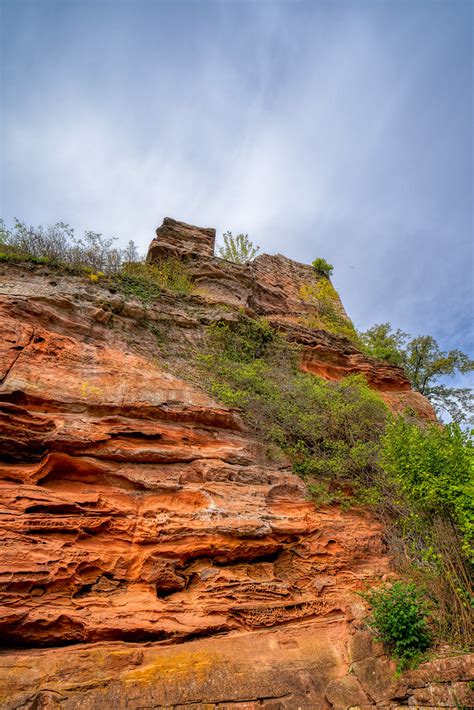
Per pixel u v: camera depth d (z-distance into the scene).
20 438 6.45
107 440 6.92
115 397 7.66
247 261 18.55
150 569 5.89
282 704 4.68
